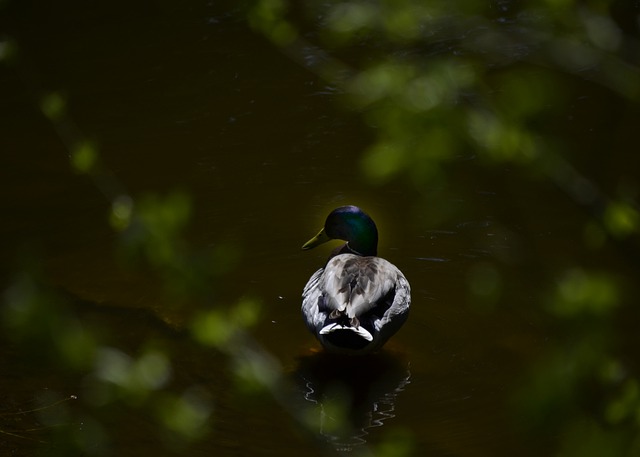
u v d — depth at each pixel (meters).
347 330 10.20
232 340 4.18
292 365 10.84
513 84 3.51
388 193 14.76
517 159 3.80
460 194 14.43
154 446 8.92
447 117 3.40
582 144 15.82
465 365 10.67
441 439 9.28
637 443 3.47
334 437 9.31
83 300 12.04
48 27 21.27
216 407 9.68
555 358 3.30
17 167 15.82
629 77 4.21
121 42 20.42
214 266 4.01
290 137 16.44
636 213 3.91
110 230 13.96
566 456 3.57
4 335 10.99
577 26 4.19
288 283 12.59
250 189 14.91
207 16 21.38
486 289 4.46
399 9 3.64
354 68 18.16
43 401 9.72
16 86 18.78
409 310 11.43
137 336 11.22
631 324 11.02
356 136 16.38
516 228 13.59
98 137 16.67
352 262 11.12
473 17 3.76
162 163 15.77
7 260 13.14
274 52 19.53
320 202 14.58
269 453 8.94
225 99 17.84
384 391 10.25
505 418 9.60
